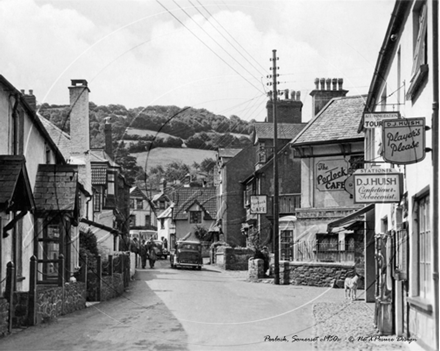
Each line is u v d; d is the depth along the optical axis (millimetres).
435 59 7762
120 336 10266
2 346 9383
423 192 8406
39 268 16281
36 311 11672
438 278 7465
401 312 10164
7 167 11469
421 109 8930
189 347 9258
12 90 13359
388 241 10789
